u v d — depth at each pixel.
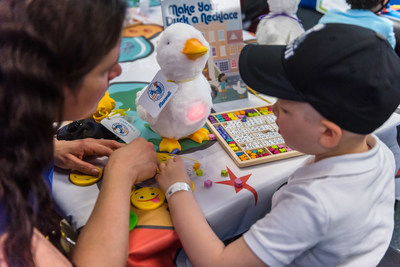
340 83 0.45
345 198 0.48
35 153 0.41
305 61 0.47
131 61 1.10
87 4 0.40
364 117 0.46
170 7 0.78
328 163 0.50
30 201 0.43
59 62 0.40
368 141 0.56
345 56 0.45
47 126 0.43
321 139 0.49
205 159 0.68
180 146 0.72
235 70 0.87
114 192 0.53
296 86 0.48
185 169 0.62
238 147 0.70
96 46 0.41
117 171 0.56
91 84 0.45
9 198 0.41
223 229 0.60
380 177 0.53
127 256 0.49
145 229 0.54
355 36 0.46
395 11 1.28
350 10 1.05
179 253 0.57
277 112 0.54
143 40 1.25
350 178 0.49
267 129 0.75
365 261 0.53
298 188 0.49
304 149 0.53
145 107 0.67
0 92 0.39
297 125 0.50
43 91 0.40
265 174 0.64
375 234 0.53
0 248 0.41
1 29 0.39
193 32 0.63
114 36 0.43
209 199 0.59
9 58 0.38
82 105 0.48
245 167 0.66
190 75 0.65
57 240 0.56
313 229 0.47
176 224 0.53
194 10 0.80
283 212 0.48
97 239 0.48
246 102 0.88
